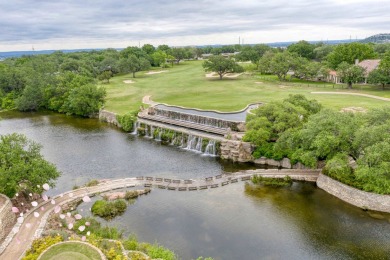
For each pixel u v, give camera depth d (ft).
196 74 560.61
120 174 199.31
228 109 298.35
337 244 126.21
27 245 119.14
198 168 206.08
